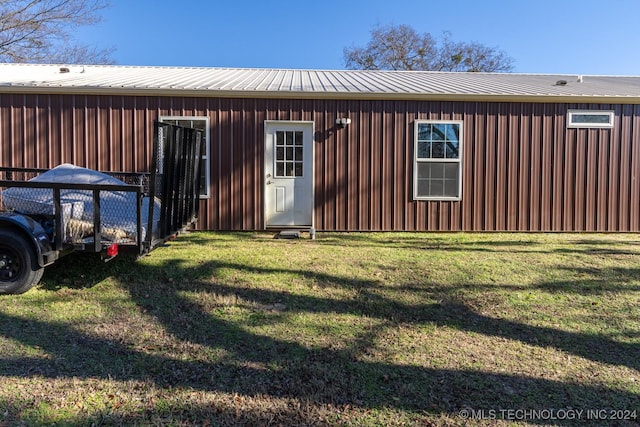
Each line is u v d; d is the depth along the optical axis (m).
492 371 3.04
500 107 8.84
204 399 2.62
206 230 8.62
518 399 2.68
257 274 5.40
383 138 8.73
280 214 8.75
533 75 12.87
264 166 8.61
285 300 4.51
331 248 7.06
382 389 2.79
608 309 4.32
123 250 4.53
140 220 4.47
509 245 7.47
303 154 8.71
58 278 5.08
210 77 10.31
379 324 3.89
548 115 8.88
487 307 4.37
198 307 4.25
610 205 9.03
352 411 2.54
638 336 3.67
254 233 8.48
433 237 8.26
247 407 2.55
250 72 11.91
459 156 8.84
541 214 8.98
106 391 2.69
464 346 3.45
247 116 8.55
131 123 8.38
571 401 2.67
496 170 8.90
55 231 4.47
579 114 8.90
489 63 29.02
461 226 8.93
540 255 6.63
